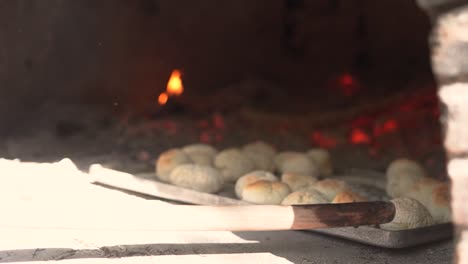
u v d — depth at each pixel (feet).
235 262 4.85
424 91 9.99
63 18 11.19
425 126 8.92
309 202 5.40
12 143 9.45
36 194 5.34
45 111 10.57
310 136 9.41
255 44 12.80
